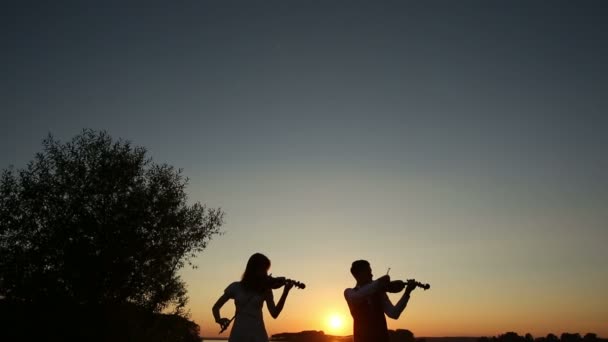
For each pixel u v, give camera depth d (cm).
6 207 2630
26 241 2619
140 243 2656
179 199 2900
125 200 2744
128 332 2502
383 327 722
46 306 2503
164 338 2669
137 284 2630
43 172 2761
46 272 2544
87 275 2550
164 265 2741
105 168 2783
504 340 6606
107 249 2581
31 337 2419
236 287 726
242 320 705
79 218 2652
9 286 2505
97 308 2522
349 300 724
